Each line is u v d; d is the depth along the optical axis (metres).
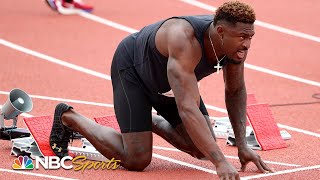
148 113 18.22
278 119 24.91
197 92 16.61
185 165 19.25
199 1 44.00
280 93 28.77
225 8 16.20
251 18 16.17
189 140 18.70
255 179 17.84
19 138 19.92
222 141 21.69
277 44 35.97
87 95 27.81
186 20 16.95
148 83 17.92
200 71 17.20
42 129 19.22
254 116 20.91
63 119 18.69
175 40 16.61
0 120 20.31
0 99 26.95
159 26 17.38
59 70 31.42
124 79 18.20
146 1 44.00
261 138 20.80
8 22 39.00
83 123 18.56
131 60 18.16
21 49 34.41
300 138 22.34
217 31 16.39
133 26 38.84
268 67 32.50
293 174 18.42
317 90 29.34
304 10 42.06
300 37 37.19
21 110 20.31
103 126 18.72
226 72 17.75
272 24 39.12
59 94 27.81
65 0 40.91
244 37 16.22
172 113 18.66
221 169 16.16
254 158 18.25
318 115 25.55
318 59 33.88
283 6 42.84
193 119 16.34
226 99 18.25
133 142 18.09
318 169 18.95
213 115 25.39
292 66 32.75
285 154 20.39
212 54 16.84
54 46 35.03
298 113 25.78
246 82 30.28
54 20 39.62
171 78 16.58
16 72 30.84
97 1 43.97
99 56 33.75
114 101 18.50
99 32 37.66
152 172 18.41
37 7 42.66
